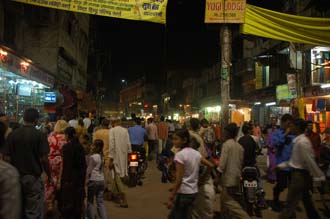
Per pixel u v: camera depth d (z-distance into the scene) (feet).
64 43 80.69
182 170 17.42
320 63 63.00
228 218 21.21
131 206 29.53
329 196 32.09
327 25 29.45
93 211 23.03
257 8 29.45
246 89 107.04
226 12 29.43
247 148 26.68
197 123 23.62
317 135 30.83
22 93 48.73
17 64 40.24
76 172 21.98
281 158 28.81
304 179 21.13
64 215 22.04
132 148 41.91
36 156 19.52
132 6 26.61
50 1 25.57
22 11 62.59
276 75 84.64
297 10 72.59
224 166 21.38
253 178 25.36
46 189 25.40
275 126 41.14
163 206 29.55
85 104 104.32
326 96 59.31
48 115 60.44
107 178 33.17
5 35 56.08
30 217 19.04
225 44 33.06
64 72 87.81
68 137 22.70
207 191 20.71
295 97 62.69
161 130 56.18
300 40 29.35
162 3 26.89
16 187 9.24
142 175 44.21
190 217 20.31
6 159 19.21
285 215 21.59
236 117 57.11
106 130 33.53
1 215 8.98
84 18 115.65
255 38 90.12
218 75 131.75
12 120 46.91
